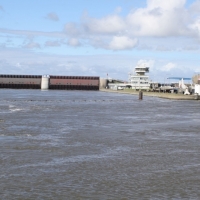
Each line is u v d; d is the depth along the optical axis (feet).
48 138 116.26
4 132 128.16
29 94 574.15
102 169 75.61
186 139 120.16
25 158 84.48
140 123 171.12
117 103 361.71
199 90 536.42
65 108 271.49
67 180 66.80
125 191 60.95
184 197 58.34
